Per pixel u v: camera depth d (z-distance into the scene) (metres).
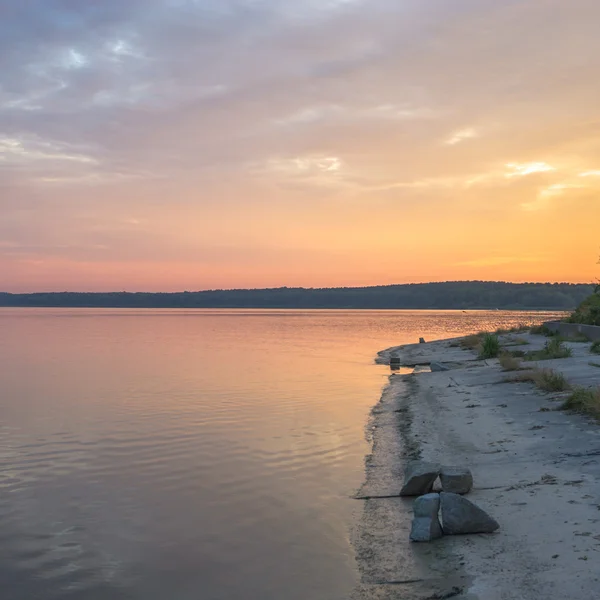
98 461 13.74
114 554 8.87
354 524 9.80
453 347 43.91
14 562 8.64
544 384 18.53
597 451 11.42
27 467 13.29
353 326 105.25
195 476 12.55
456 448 13.45
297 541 9.19
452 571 7.62
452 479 10.19
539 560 7.44
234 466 13.26
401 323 121.75
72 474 12.75
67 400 22.30
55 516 10.37
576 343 32.81
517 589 6.86
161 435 16.31
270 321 135.50
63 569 8.40
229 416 19.00
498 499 9.72
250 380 28.30
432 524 8.81
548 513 8.84
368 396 23.17
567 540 7.83
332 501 10.92
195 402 21.77
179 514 10.41
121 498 11.23
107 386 26.16
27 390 24.95
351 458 13.81
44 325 101.06
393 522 9.70
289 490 11.59
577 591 6.57
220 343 57.44
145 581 8.03
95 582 8.02
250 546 9.05
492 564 7.59
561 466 10.89
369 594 7.41
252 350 48.28
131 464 13.49
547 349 28.36
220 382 27.58
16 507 10.80
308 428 17.14
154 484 12.06
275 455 14.15
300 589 7.70
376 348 50.75
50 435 16.39
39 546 9.16
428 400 20.48
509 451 12.46
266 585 7.84
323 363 36.94
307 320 144.88
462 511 8.74
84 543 9.26
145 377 29.53
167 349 49.03
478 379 23.62
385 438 15.64
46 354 43.59
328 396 23.19
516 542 8.10
